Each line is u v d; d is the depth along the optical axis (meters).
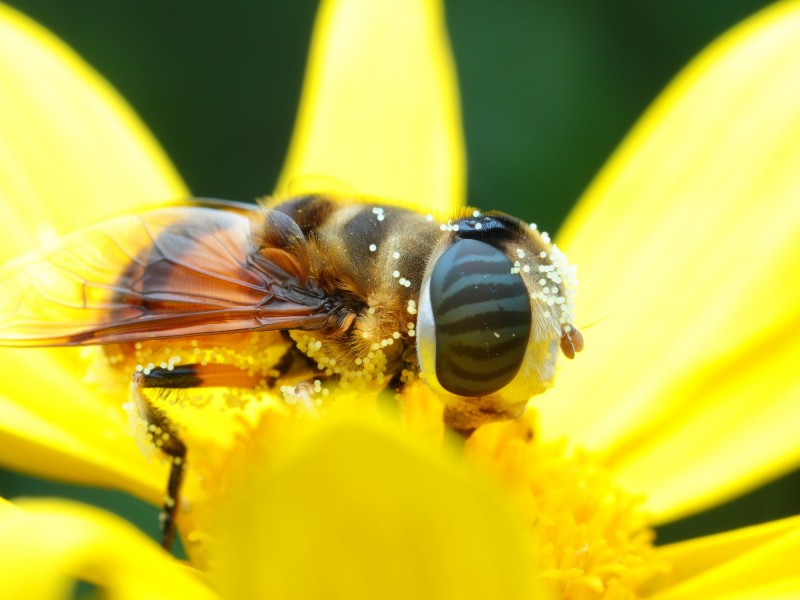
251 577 0.05
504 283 0.05
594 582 0.06
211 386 0.06
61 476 0.06
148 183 0.07
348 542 0.05
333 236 0.06
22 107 0.07
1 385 0.06
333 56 0.07
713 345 0.06
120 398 0.06
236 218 0.06
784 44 0.07
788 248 0.06
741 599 0.06
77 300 0.06
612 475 0.06
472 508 0.05
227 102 0.09
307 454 0.05
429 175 0.07
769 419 0.06
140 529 0.07
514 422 0.06
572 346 0.06
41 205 0.06
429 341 0.05
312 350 0.06
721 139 0.07
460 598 0.05
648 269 0.07
